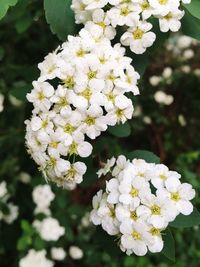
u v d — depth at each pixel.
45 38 0.16
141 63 0.10
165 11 0.09
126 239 0.09
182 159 0.17
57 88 0.09
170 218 0.09
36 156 0.09
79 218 0.17
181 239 0.16
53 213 0.16
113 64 0.09
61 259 0.16
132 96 0.11
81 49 0.09
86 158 0.10
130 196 0.09
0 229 0.16
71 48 0.09
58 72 0.09
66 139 0.09
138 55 0.10
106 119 0.09
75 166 0.09
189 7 0.09
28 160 0.16
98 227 0.10
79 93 0.09
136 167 0.09
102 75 0.09
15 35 0.16
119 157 0.09
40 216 0.15
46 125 0.09
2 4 0.10
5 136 0.15
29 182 0.16
